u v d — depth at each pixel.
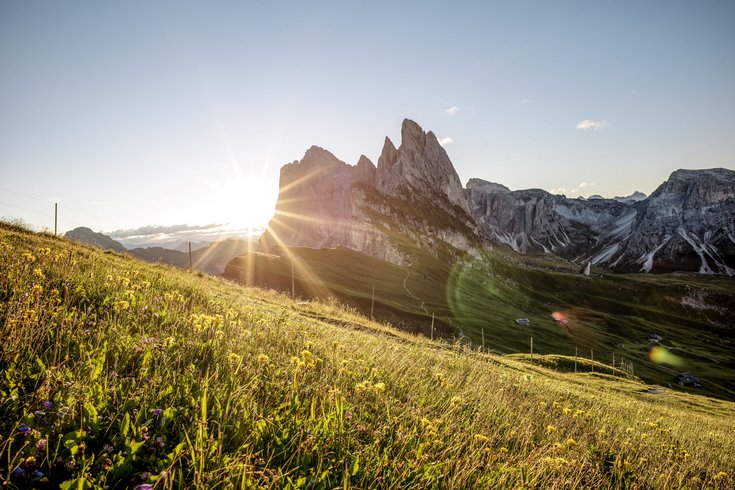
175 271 29.08
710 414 31.64
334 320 26.06
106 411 3.81
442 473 4.21
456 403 6.65
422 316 105.38
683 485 6.84
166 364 5.13
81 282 8.52
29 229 24.27
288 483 3.26
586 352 120.56
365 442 4.53
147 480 3.04
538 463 5.13
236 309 11.73
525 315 167.38
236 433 3.86
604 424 9.59
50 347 4.89
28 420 3.35
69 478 3.07
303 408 4.86
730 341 180.25
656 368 118.19
